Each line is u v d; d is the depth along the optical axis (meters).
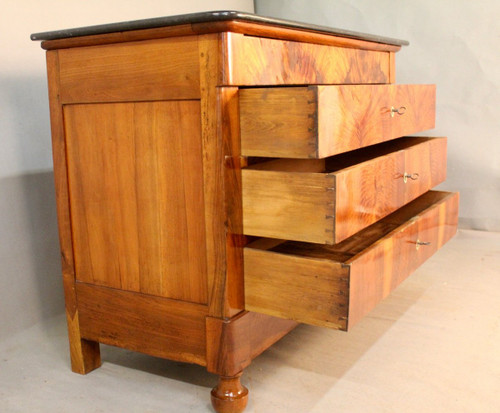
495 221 2.14
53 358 1.33
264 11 2.43
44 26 1.48
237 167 0.99
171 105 1.02
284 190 0.96
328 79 1.26
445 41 2.12
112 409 1.11
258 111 0.96
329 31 1.17
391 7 2.18
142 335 1.15
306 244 1.31
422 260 1.34
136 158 1.08
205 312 1.05
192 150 1.01
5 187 1.40
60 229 1.22
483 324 1.42
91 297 1.20
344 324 0.94
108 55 1.07
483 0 2.03
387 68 1.58
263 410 1.08
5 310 1.42
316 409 1.08
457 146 2.16
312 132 0.91
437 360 1.25
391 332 1.40
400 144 1.63
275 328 1.15
